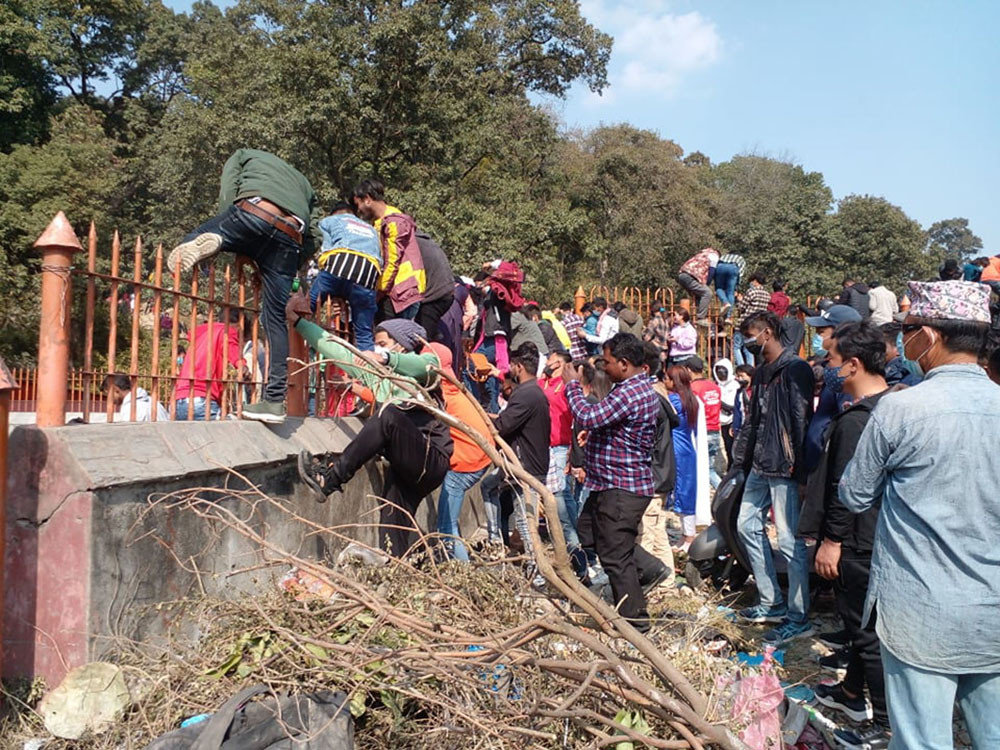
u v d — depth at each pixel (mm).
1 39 30391
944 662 2619
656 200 35875
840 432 4109
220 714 2771
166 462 3586
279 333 4508
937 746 2645
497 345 8648
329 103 20578
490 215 23203
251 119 21703
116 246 3584
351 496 5426
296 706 2844
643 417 4844
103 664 3174
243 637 3307
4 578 3217
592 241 27125
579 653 3428
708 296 14062
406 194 21547
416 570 3670
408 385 3885
